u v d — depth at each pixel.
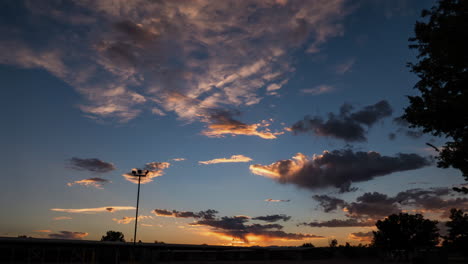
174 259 73.75
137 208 44.47
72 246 58.16
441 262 34.34
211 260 80.12
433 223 87.88
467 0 15.47
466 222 20.33
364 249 106.25
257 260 86.69
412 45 17.52
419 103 17.22
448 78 16.77
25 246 54.31
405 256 90.06
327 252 100.12
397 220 90.25
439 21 16.03
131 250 59.69
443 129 17.16
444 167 17.39
